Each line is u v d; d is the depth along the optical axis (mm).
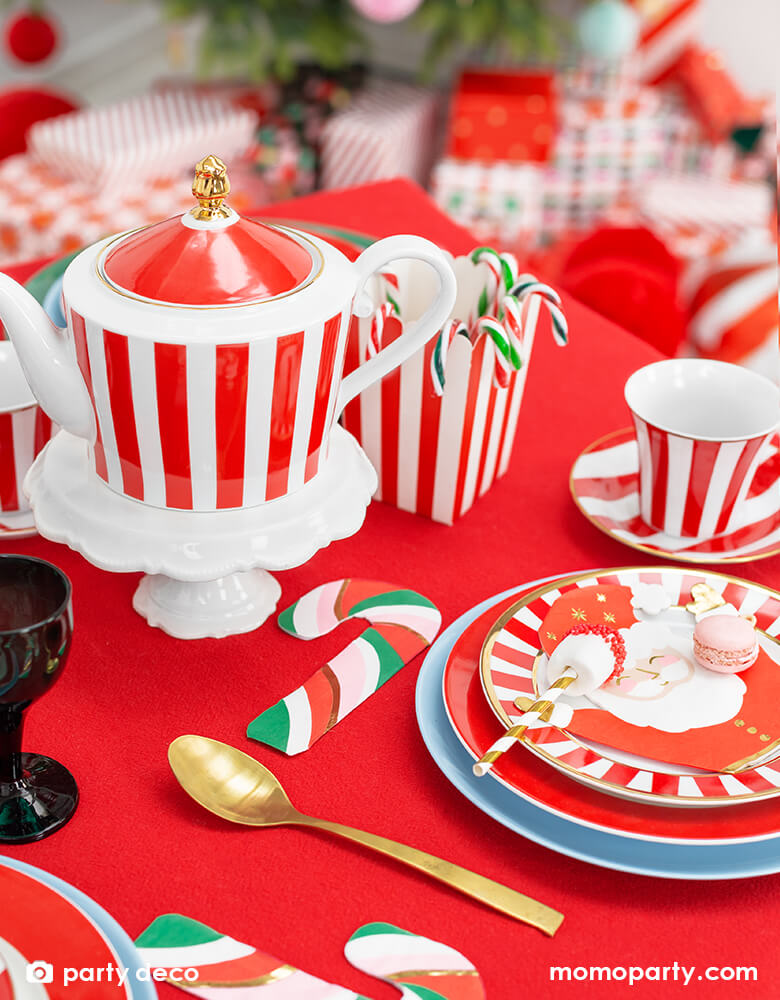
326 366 631
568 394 1022
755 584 738
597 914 560
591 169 2852
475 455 825
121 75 4309
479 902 561
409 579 791
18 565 563
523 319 813
